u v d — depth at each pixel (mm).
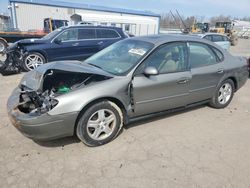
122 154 3078
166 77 3605
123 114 3426
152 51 3541
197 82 4035
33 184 2516
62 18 28594
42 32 15617
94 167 2811
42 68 3453
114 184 2547
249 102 5340
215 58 4387
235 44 25516
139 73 3395
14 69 7504
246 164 2951
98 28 8977
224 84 4629
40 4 27094
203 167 2863
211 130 3824
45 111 2811
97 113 3131
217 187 2545
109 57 3934
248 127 3986
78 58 8711
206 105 4922
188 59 3930
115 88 3164
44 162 2875
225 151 3223
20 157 2957
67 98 2881
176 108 4004
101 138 3232
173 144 3354
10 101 3303
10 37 13766
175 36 4074
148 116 3701
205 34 12438
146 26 30422
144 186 2527
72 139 3389
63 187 2488
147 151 3162
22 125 2826
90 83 3150
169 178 2656
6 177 2604
